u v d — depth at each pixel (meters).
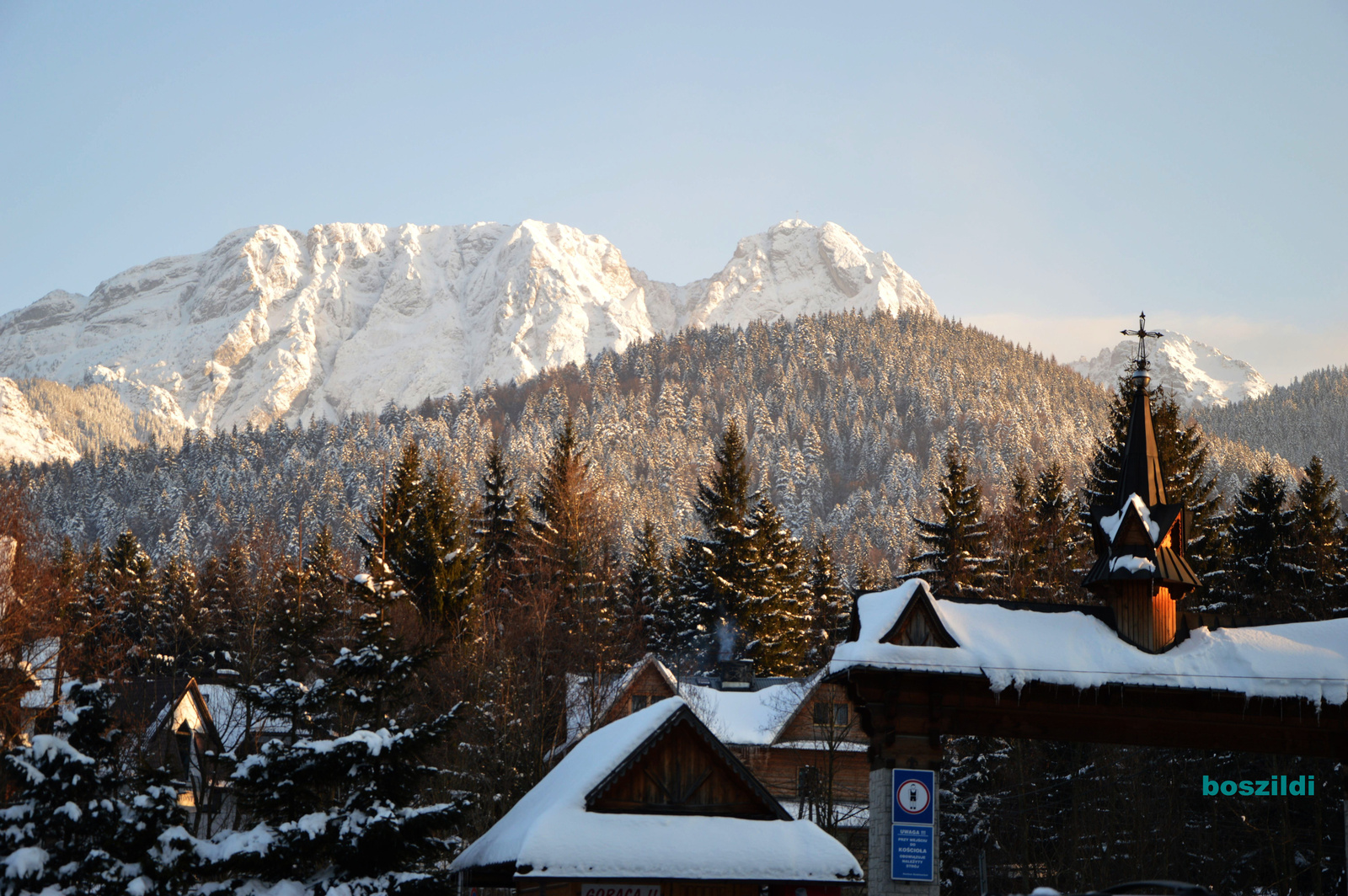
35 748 25.69
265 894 26.69
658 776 29.58
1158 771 48.75
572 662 55.34
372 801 28.06
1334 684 32.53
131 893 24.94
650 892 29.05
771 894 29.78
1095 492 59.88
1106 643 33.91
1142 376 37.47
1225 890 46.09
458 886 33.25
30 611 39.31
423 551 57.09
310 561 73.75
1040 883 47.56
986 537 62.25
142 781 26.67
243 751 30.81
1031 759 50.19
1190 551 55.12
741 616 69.50
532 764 46.50
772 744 55.91
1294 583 56.59
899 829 32.28
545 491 70.00
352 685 32.47
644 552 76.88
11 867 24.11
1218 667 33.25
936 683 33.06
